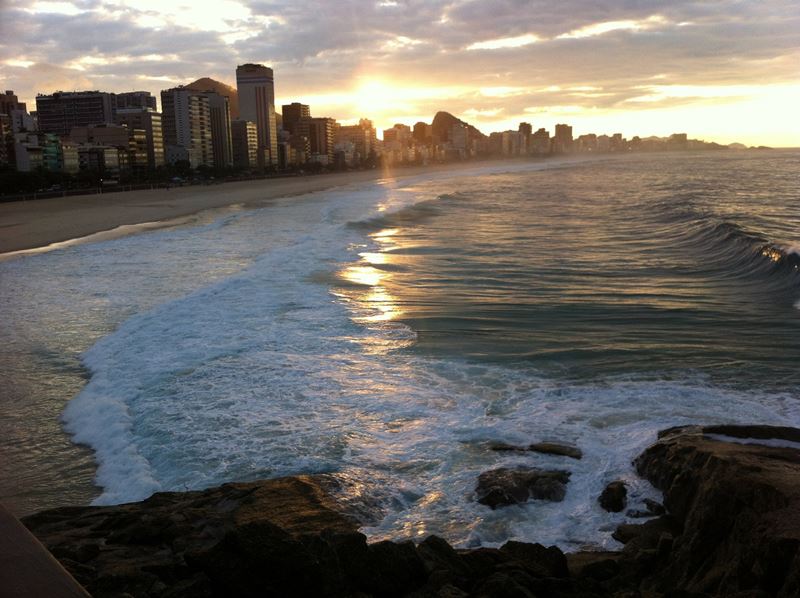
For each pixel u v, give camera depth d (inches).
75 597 84.8
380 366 489.4
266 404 421.4
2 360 565.3
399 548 216.8
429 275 853.8
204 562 192.4
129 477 338.3
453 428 374.9
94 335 637.3
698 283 784.3
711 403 396.5
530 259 975.0
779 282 760.3
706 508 237.6
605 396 415.2
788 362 474.0
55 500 327.9
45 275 1013.8
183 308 692.1
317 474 325.4
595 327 585.9
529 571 219.6
